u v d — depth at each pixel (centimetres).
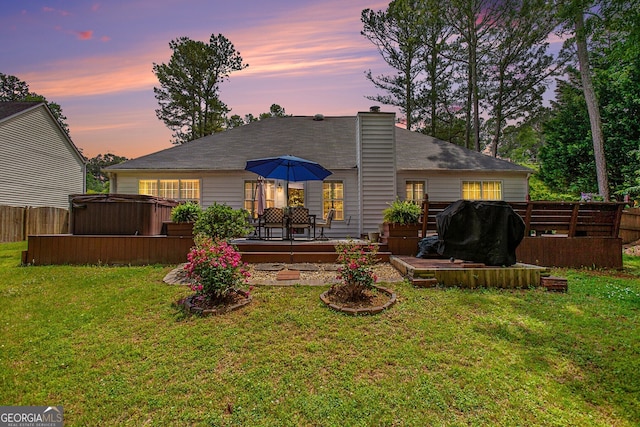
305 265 650
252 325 367
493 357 308
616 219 698
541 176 1966
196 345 323
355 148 1205
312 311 406
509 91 2061
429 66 2191
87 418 228
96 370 282
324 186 1109
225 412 233
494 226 550
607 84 1628
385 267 629
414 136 1429
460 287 511
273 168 820
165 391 256
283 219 815
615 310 428
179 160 1127
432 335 348
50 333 349
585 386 269
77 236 655
